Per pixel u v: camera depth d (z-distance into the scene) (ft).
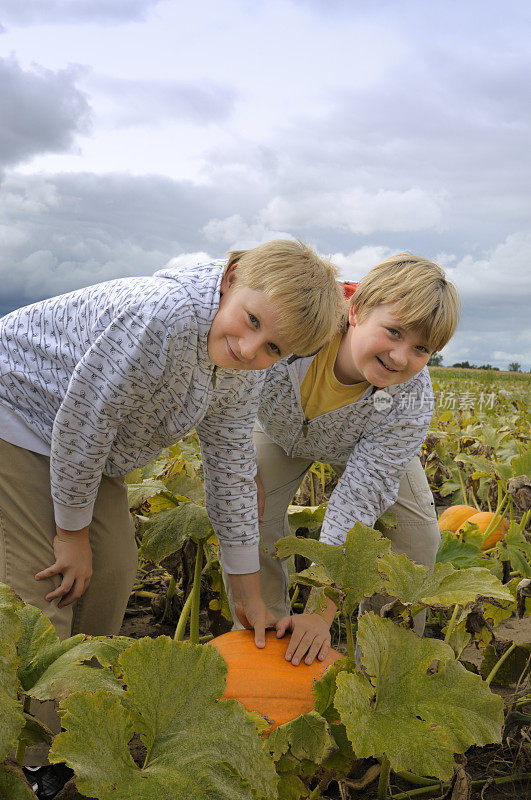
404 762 4.83
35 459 7.32
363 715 5.00
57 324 7.28
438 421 25.35
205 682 4.34
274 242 6.12
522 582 8.22
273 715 6.12
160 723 4.20
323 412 8.48
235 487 7.62
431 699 5.28
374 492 8.28
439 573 6.07
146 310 6.25
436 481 17.31
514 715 7.32
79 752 3.72
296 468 10.05
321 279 6.03
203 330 6.31
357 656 9.14
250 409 7.52
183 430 7.16
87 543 7.40
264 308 5.92
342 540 8.18
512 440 16.66
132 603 11.79
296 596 11.11
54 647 4.88
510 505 11.98
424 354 7.24
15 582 7.06
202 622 11.02
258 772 4.06
